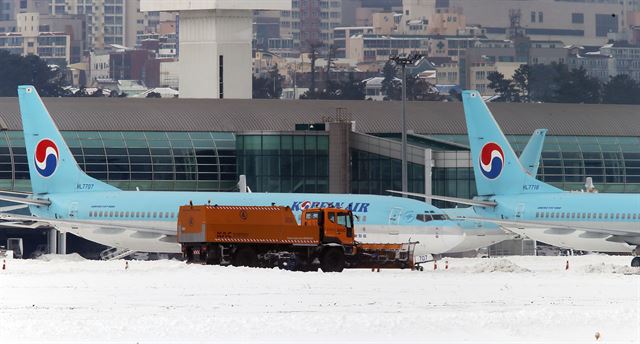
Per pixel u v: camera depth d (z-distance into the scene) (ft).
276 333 617.21
